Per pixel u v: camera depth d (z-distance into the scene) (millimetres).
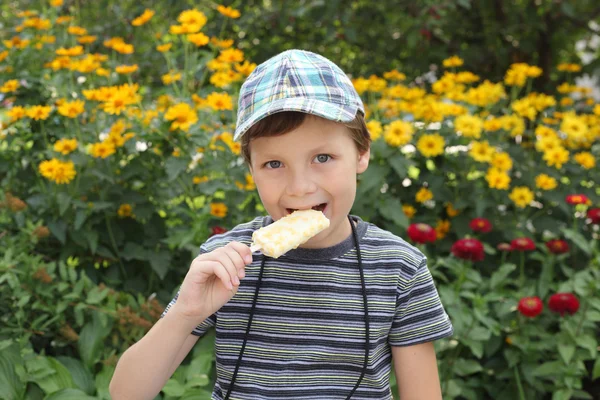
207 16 4719
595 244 3193
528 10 4938
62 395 2438
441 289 2922
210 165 3037
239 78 3391
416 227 3008
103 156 3016
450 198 3521
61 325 2703
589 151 3961
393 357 1486
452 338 2904
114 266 3166
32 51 3842
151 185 3221
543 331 2990
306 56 1378
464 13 5047
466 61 4883
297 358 1396
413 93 3881
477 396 3111
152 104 3799
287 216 1317
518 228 3494
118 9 4688
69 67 3359
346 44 4973
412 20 4609
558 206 3672
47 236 3016
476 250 2896
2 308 2674
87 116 3375
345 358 1396
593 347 2842
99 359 2635
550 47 5133
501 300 3043
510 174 3689
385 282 1426
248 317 1425
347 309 1406
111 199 3135
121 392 1369
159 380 1368
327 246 1434
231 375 1431
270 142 1298
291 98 1290
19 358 2486
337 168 1323
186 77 3441
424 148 3395
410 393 1452
